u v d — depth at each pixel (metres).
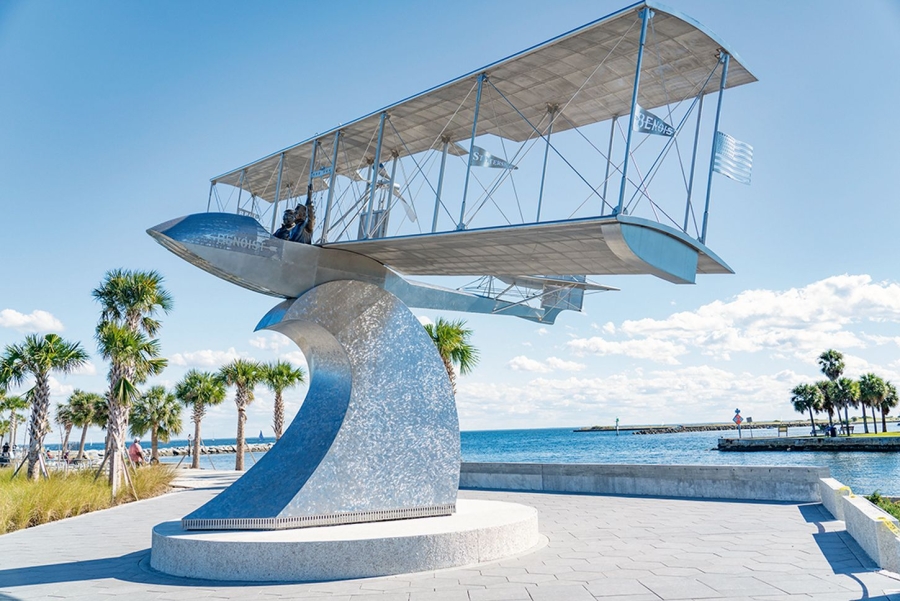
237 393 34.81
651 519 12.15
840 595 6.30
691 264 10.05
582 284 17.12
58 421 49.69
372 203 12.48
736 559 8.24
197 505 17.39
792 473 14.10
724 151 11.18
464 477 19.83
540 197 12.20
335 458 9.82
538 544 9.84
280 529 9.00
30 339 22.33
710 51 10.62
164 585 7.91
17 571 8.97
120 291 22.16
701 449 80.44
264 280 10.62
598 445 106.69
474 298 14.56
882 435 77.81
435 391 10.99
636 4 9.18
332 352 10.98
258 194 18.30
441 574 8.05
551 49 10.66
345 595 7.08
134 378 21.06
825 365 79.81
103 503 17.27
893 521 7.56
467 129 14.48
